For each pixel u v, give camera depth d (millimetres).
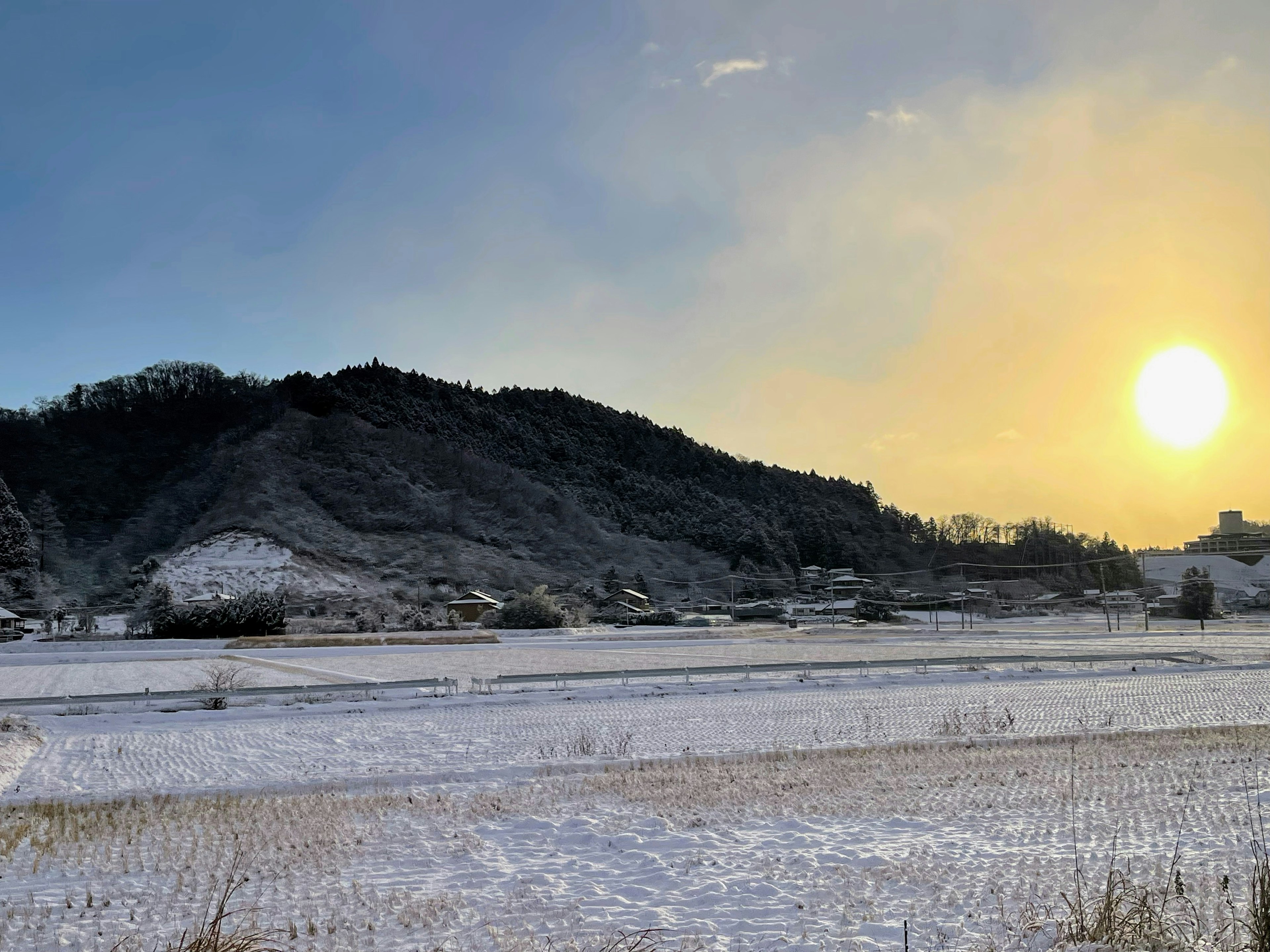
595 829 15273
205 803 17859
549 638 79688
